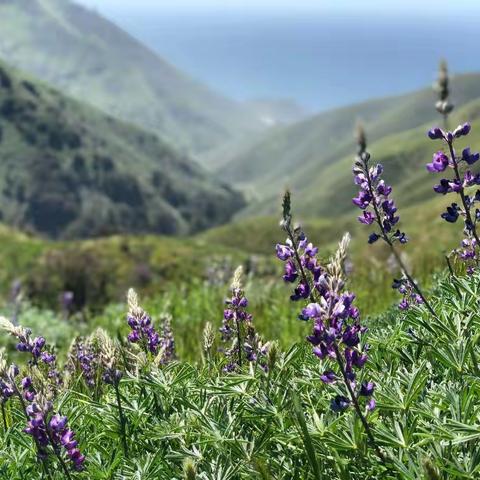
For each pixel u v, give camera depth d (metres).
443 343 0.92
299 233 0.86
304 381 0.93
